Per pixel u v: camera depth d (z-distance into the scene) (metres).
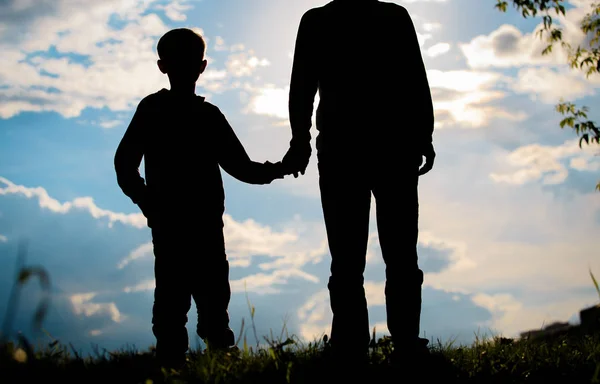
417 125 3.61
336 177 3.55
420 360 3.42
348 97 3.54
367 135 3.51
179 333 3.77
